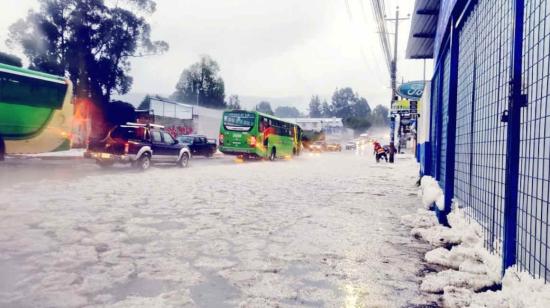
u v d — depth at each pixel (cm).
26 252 431
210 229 568
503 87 351
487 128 406
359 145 7800
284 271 391
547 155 255
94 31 3325
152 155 1509
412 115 1994
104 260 412
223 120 2369
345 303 314
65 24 3219
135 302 309
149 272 380
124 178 1209
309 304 311
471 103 487
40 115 1411
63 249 446
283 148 2859
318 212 725
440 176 792
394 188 1144
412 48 1375
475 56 468
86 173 1312
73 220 595
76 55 3238
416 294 334
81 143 3134
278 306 306
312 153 5025
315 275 380
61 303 303
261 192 998
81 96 3262
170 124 3694
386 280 368
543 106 263
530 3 289
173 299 317
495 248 369
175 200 824
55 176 1197
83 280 354
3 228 535
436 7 980
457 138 582
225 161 2445
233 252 455
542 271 262
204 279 364
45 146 1443
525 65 298
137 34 3519
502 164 353
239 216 672
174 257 430
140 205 747
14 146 1348
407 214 714
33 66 3216
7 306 296
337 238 528
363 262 423
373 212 732
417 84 1658
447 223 590
